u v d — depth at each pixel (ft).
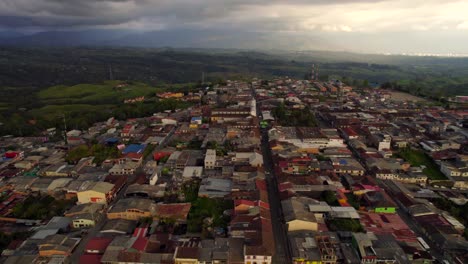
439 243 393.70
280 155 645.92
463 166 597.93
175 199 510.58
